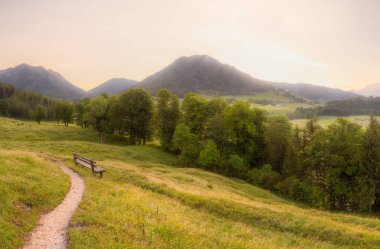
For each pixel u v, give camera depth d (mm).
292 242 19641
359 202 49156
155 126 89438
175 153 82375
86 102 135875
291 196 56250
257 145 74000
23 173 21406
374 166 49688
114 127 93750
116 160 56094
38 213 15836
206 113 81375
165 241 13898
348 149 51375
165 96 85250
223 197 29578
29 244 12188
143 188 29984
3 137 78750
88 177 28453
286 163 62438
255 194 50531
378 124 52281
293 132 70812
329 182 51906
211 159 65375
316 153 54875
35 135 87312
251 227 22172
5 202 15109
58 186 21188
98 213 16438
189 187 35844
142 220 16250
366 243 19875
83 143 64500
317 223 23312
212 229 18719
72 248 11820
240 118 71000
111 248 12195
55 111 132125
